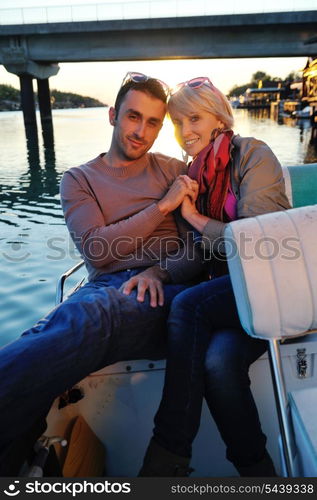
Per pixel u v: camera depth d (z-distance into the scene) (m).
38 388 1.04
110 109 1.72
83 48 28.58
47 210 8.05
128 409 1.40
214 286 1.33
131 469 1.46
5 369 1.02
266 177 1.45
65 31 27.30
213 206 1.55
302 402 1.03
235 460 1.17
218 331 1.29
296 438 1.01
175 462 1.10
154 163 1.80
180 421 1.12
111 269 1.63
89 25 26.72
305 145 18.52
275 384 1.05
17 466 1.03
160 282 1.45
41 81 38.28
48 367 1.06
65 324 1.16
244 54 26.27
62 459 1.20
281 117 48.78
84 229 1.60
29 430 1.08
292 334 1.05
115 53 27.91
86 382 1.36
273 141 20.44
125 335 1.27
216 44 26.22
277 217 1.06
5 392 1.00
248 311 1.03
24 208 8.30
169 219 1.72
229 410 1.16
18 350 1.06
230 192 1.54
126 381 1.38
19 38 29.50
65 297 1.79
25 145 20.73
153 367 1.38
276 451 1.45
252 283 1.01
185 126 1.63
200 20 25.00
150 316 1.33
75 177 1.69
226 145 1.53
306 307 1.03
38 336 1.11
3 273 4.77
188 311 1.27
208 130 1.61
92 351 1.16
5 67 31.64
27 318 3.79
